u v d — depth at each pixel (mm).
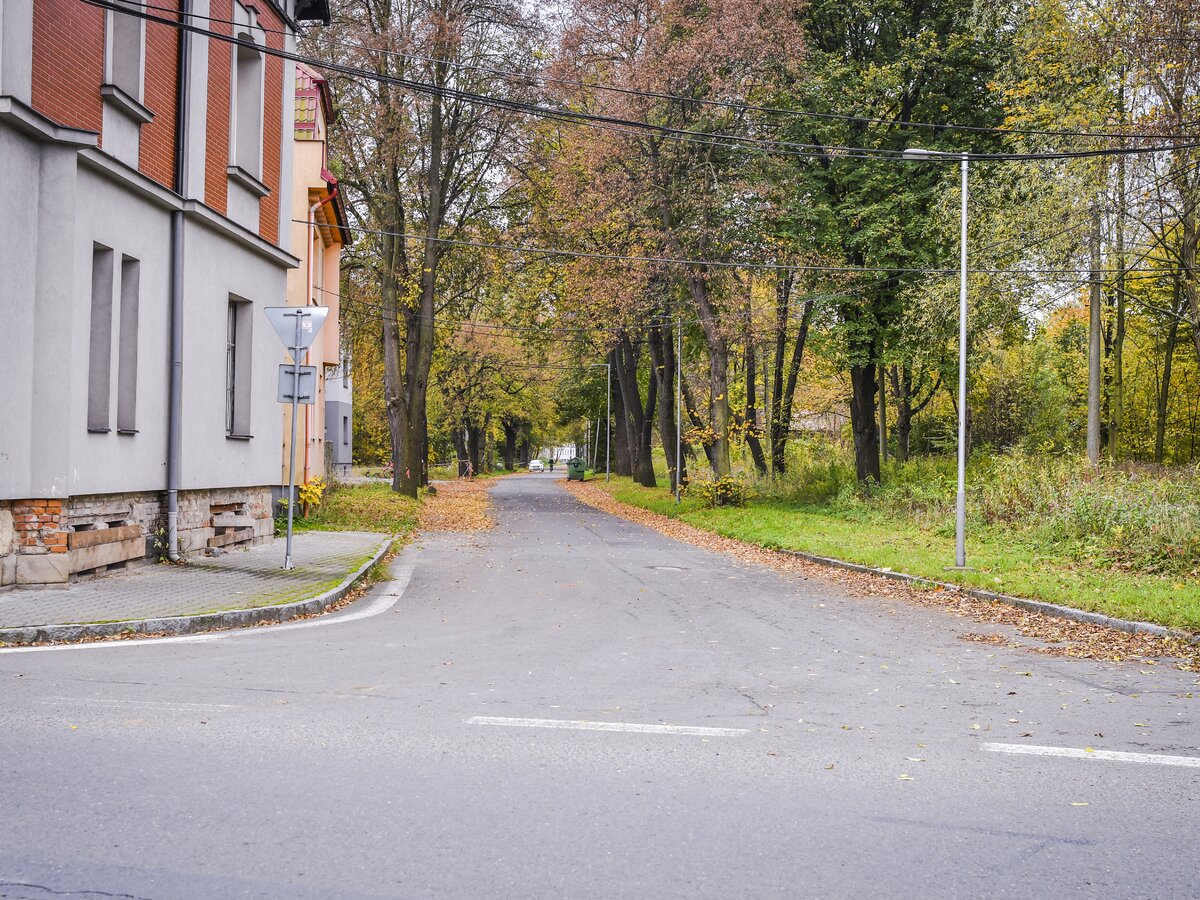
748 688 7840
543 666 8539
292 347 13984
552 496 47906
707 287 31438
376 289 37562
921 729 6621
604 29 29188
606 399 66375
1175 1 19828
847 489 29953
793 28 27016
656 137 28938
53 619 9500
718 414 31734
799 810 4883
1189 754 6074
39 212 11609
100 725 6129
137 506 13711
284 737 5977
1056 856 4332
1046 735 6504
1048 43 22750
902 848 4395
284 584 12727
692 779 5348
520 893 3834
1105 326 39344
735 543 23531
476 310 43250
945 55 27719
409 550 20141
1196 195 20672
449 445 84125
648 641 10023
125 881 3852
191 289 15055
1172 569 14828
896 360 28562
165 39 14227
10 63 10828
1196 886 4023
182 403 14773
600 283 31188
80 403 11930
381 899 3760
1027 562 16453
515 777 5305
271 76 18422
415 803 4840
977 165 26188
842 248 29594
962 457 16469
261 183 17484
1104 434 42594
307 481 25266
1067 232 22891
